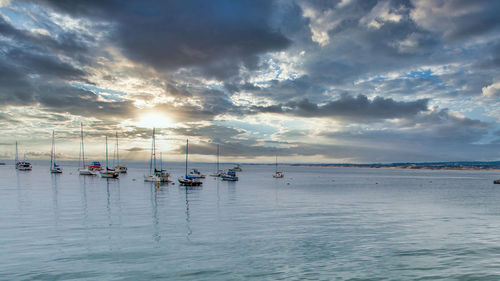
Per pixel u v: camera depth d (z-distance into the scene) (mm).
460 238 26344
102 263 19547
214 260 20266
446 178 175125
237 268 18859
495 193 72688
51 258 20391
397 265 19562
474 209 44469
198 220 33781
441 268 19094
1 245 23250
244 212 39875
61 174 144250
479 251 22578
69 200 50656
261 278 17375
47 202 47812
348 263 19859
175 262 19844
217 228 29672
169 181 97312
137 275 17703
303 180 136750
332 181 129375
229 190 76375
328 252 22094
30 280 16906
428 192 74938
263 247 23250
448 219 35656
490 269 18938
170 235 26734
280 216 36906
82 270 18375
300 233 27750
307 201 53438
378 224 32188
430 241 25266
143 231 28125
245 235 26891
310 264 19625
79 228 29141
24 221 32281
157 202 49719
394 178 168250
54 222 31859
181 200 53094
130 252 21812
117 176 118625
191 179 90938
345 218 35750
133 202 49312
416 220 34719
